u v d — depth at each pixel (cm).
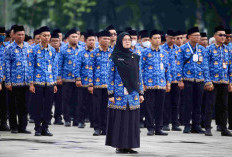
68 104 2216
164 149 1477
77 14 5881
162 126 1880
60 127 2139
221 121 1875
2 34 1842
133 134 1395
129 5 5853
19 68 1802
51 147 1453
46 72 1741
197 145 1584
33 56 1733
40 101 1736
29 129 1992
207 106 1870
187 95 1942
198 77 1934
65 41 2584
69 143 1553
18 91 1811
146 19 5872
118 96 1398
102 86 1825
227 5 4900
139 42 2242
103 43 1836
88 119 2428
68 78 2233
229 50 1873
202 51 1947
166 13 5747
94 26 6047
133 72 1401
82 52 2139
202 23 5616
